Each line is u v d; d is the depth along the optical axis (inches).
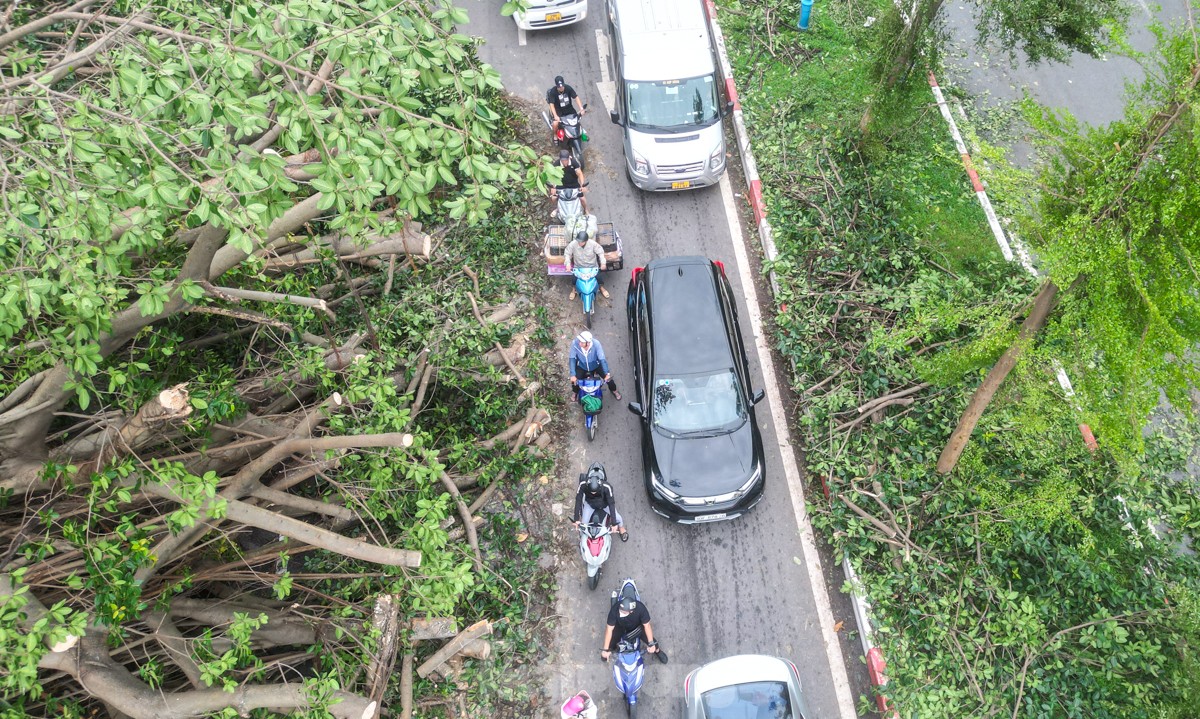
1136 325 279.9
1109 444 304.7
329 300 473.4
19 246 242.7
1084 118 609.9
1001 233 529.0
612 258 502.0
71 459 296.8
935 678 361.4
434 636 362.6
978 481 415.5
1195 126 242.5
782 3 661.9
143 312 234.7
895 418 438.6
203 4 267.7
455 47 256.8
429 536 300.2
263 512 285.7
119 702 263.0
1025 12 456.4
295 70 243.4
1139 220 268.1
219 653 317.7
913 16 483.5
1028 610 362.0
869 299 482.6
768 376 479.2
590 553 385.1
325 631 338.3
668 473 413.1
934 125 590.2
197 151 280.8
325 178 237.1
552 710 373.4
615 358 492.4
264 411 383.9
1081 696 355.9
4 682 218.5
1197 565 392.2
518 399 450.9
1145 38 647.8
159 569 315.6
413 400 433.7
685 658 387.2
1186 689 323.9
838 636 390.3
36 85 227.8
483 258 520.7
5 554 277.9
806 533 423.2
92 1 269.9
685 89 550.3
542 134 597.3
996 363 358.6
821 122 585.6
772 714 346.3
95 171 226.4
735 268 528.1
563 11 644.1
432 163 253.0
